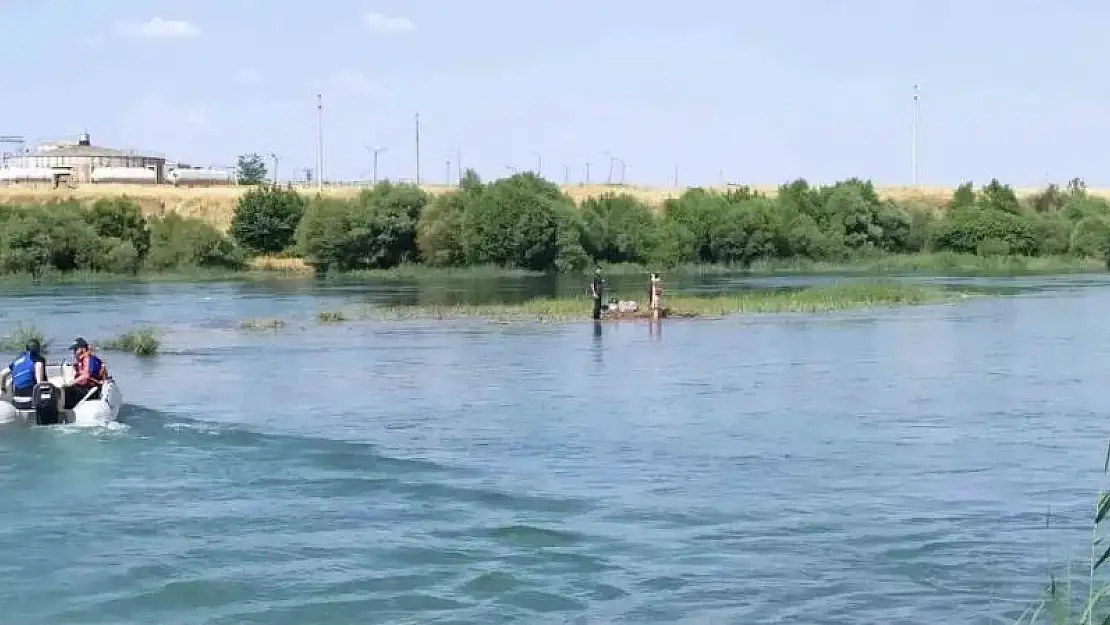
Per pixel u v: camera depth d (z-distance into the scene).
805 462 23.19
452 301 75.38
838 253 132.12
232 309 69.12
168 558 17.05
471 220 119.94
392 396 32.16
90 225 116.25
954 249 136.12
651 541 17.77
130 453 23.95
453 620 14.67
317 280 110.12
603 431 26.56
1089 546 17.38
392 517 19.16
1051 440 25.39
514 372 37.56
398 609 15.06
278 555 17.19
